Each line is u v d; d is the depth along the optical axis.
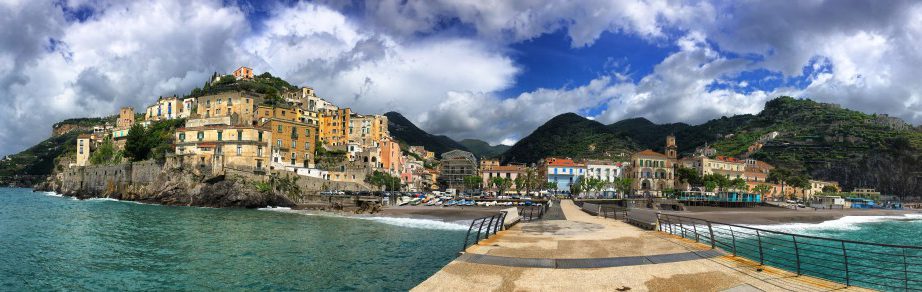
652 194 152.00
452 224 72.06
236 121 153.38
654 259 18.97
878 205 139.88
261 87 196.25
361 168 139.12
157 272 34.62
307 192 119.38
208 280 32.41
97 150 168.62
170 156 117.50
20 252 42.09
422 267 37.53
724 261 18.64
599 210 47.84
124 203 112.81
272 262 38.66
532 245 22.67
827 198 141.75
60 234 53.78
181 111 194.38
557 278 15.90
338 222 73.44
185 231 58.50
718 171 166.50
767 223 83.06
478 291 14.33
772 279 15.70
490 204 103.44
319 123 183.00
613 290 14.41
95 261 38.34
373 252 44.44
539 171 182.50
